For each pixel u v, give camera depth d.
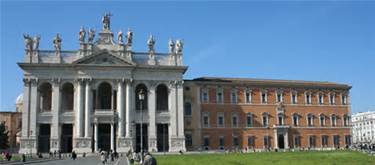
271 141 115.38
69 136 105.25
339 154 64.62
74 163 64.69
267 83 117.25
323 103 122.44
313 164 43.78
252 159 56.28
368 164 43.06
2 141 118.31
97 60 103.44
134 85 105.44
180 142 105.25
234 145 112.50
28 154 95.88
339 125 123.00
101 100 110.00
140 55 107.75
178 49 108.88
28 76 101.81
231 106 114.06
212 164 48.69
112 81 103.69
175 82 107.38
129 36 106.25
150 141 104.06
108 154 83.88
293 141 117.38
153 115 105.12
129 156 80.75
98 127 104.62
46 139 104.12
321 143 119.94
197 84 112.50
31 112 100.75
